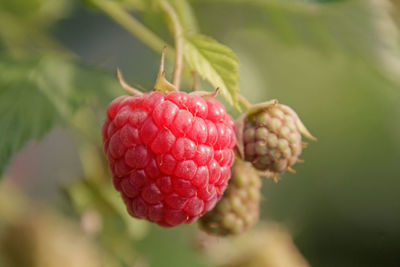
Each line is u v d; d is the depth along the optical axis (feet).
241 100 0.61
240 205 0.63
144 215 0.58
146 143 0.57
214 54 0.60
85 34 1.04
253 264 0.77
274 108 0.61
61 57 0.72
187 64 0.61
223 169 0.58
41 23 0.81
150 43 0.70
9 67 0.70
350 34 0.80
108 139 0.58
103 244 0.75
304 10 0.78
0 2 0.79
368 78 1.00
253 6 0.80
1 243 0.78
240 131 0.60
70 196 0.73
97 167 0.73
